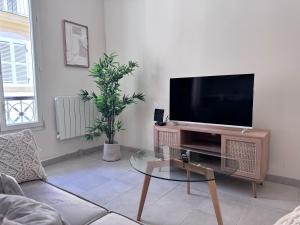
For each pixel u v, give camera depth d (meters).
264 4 2.36
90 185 2.45
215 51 2.71
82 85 3.46
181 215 1.88
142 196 1.82
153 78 3.27
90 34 3.52
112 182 2.52
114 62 3.38
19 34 2.78
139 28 3.32
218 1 2.62
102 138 3.80
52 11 3.05
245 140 2.21
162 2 3.05
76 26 3.32
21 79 2.83
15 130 2.75
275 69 2.36
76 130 3.32
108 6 3.62
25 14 2.81
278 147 2.42
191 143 2.70
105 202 2.10
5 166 1.53
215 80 2.49
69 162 3.17
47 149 3.09
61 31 3.16
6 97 2.71
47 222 0.81
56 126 3.18
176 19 2.96
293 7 2.22
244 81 2.30
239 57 2.56
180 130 2.61
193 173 1.72
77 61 3.36
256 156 2.16
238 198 2.13
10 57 2.71
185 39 2.91
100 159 3.29
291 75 2.29
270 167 2.49
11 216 0.85
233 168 1.81
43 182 1.64
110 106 3.15
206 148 2.51
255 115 2.52
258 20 2.41
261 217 1.83
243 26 2.50
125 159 3.28
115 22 3.57
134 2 3.32
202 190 2.32
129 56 3.48
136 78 3.44
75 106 3.30
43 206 0.93
